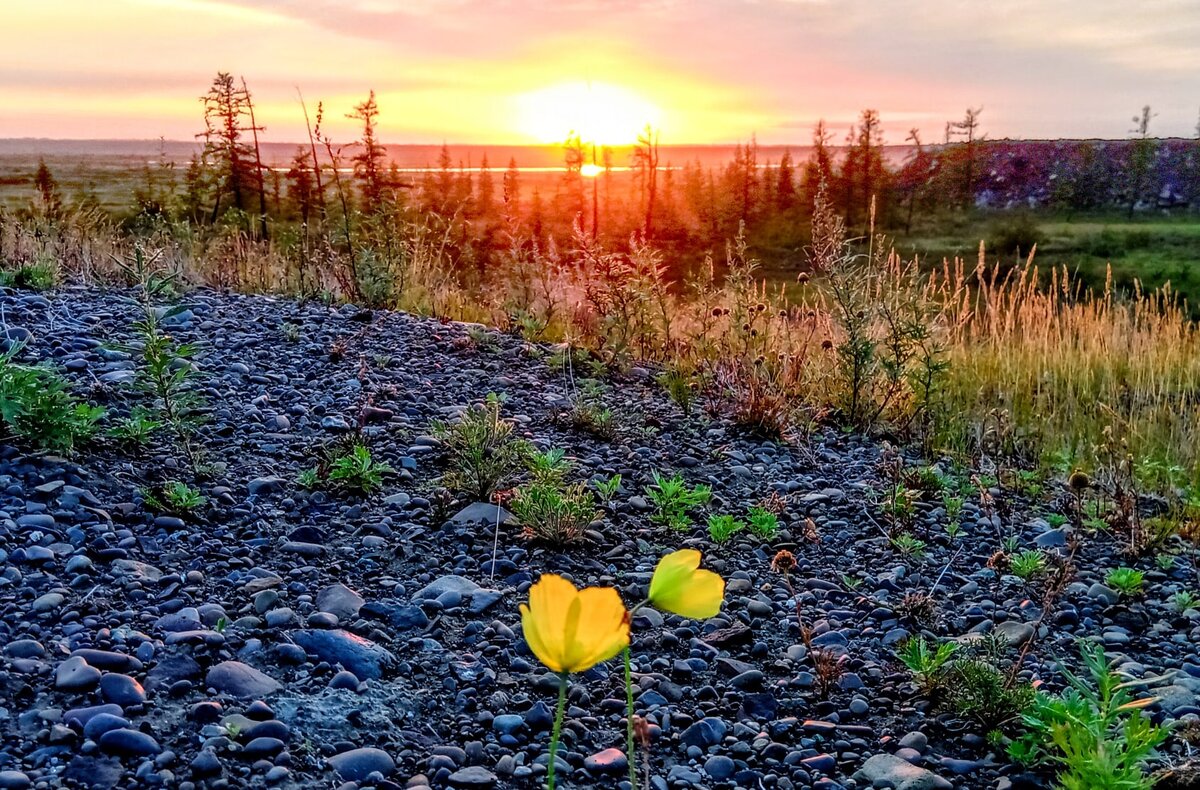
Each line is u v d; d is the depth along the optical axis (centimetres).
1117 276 1230
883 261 172
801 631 92
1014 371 211
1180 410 184
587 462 130
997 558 105
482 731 72
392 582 93
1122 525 126
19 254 206
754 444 148
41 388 107
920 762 72
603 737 73
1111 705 71
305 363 156
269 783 62
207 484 107
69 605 78
